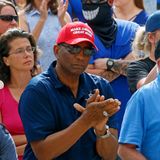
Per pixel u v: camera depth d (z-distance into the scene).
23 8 19.36
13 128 14.94
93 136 12.34
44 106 11.98
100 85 12.68
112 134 12.59
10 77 15.46
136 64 15.45
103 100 11.38
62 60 12.12
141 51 15.70
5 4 17.70
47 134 11.87
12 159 12.05
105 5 17.83
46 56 18.44
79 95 12.30
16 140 14.88
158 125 12.38
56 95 12.10
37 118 11.91
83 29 12.15
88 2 17.86
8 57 15.34
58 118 12.05
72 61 12.03
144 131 12.49
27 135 11.94
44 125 11.87
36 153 11.91
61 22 18.53
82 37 12.05
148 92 12.56
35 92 12.00
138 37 15.74
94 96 11.40
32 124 11.87
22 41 15.36
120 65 17.52
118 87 17.53
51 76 12.25
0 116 15.08
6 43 15.36
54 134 11.71
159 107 12.43
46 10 18.42
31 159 12.31
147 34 15.16
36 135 11.80
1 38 15.49
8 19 17.61
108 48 17.97
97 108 11.31
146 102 12.49
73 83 12.31
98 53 17.81
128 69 15.54
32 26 18.77
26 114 11.95
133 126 12.48
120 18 20.16
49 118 11.94
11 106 15.13
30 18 18.88
